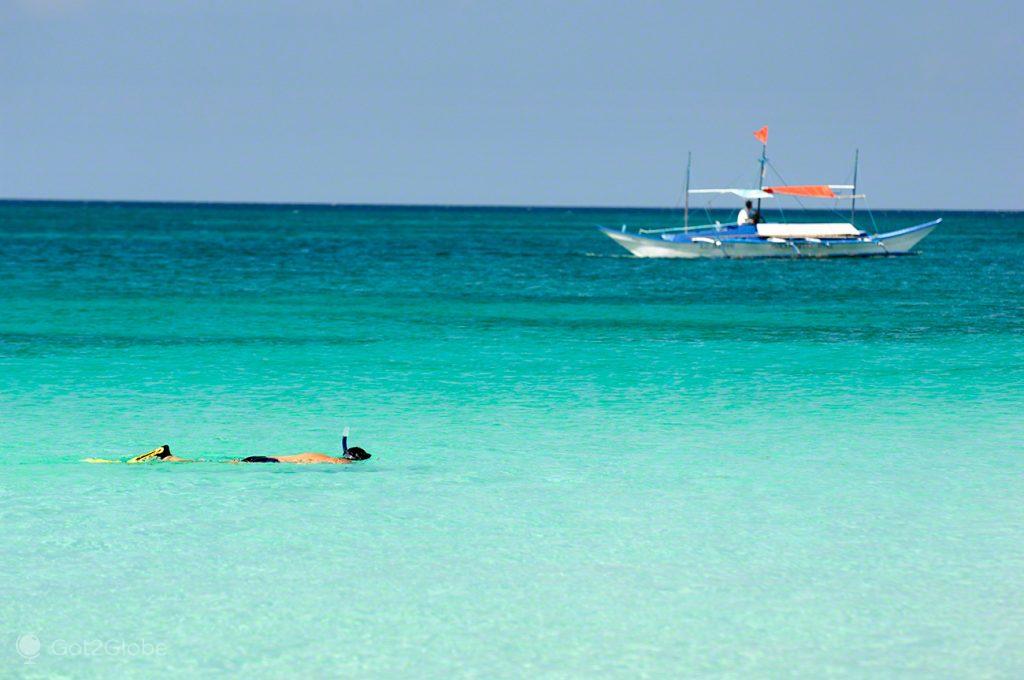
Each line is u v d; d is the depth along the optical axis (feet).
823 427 175.94
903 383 222.07
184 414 183.93
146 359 252.62
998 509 127.65
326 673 84.02
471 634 91.04
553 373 234.79
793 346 286.25
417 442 163.02
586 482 139.03
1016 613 96.37
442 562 107.76
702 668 85.46
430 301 430.61
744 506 128.26
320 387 213.87
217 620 93.20
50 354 259.19
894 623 94.12
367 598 98.32
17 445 158.10
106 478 137.69
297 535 115.44
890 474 144.25
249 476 139.95
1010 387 216.54
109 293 447.01
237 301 419.95
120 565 105.60
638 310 395.55
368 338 300.81
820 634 91.76
